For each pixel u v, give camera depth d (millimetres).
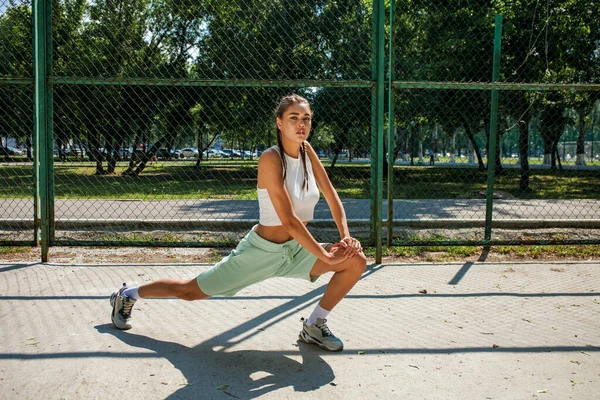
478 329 3391
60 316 3555
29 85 5062
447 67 14484
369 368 2807
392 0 5008
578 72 14562
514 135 25625
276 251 2965
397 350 3049
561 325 3467
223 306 3830
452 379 2678
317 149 27688
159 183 17078
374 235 5723
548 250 5766
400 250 5727
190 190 13984
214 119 19359
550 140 23062
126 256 5430
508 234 6742
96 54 8789
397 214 8750
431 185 17469
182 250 5727
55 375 2656
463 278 4652
